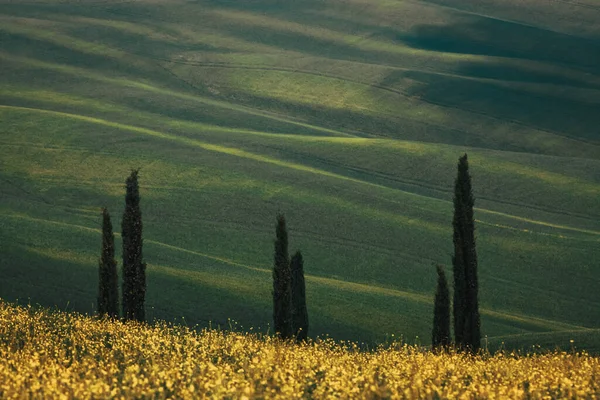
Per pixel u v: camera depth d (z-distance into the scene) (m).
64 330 83.50
